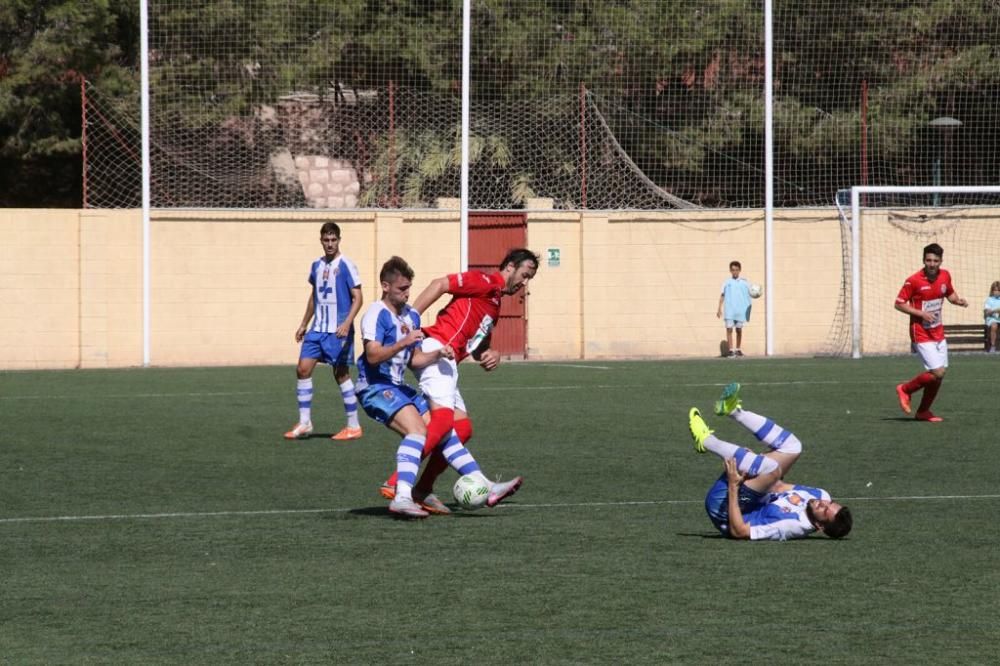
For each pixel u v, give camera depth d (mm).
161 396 52594
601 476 31469
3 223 71500
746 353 78125
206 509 27156
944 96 82438
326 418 44562
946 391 52719
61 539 24016
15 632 17562
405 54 77750
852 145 81438
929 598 19125
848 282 78062
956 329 78688
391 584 20203
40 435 39688
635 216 77438
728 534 23547
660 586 19938
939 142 83062
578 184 79375
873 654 16359
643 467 32875
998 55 81438
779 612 18359
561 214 77125
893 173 83125
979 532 24141
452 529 24766
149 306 72375
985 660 16094
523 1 78312
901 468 32562
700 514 26266
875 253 78938
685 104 79750
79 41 81188
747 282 76562
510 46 77938
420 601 19125
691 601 19000
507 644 16844
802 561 21609
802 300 78125
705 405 47906
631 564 21500
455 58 78375
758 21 79062
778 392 52594
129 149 78000
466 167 73562
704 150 80125
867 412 45219
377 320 25672
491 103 78438
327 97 78750
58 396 52719
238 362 74062
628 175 79812
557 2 78562
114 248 72562
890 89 81625
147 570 21328
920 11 81000
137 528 25062
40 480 31109
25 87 82500
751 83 79812
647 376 61625
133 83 82875
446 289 26453
